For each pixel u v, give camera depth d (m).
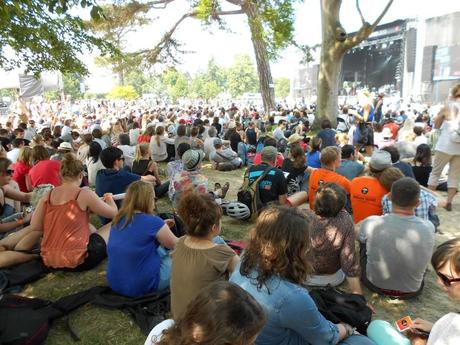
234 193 7.64
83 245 3.91
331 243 3.28
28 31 6.64
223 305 1.21
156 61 20.75
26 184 5.89
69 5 5.16
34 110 29.64
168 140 11.04
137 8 18.59
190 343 1.19
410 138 9.34
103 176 5.06
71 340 3.05
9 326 2.81
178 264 2.65
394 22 30.97
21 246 4.02
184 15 20.12
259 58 19.97
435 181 6.47
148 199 3.43
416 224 3.27
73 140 11.73
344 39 12.85
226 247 2.69
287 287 2.02
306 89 47.25
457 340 1.61
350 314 2.57
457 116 5.87
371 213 4.21
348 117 16.42
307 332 2.03
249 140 11.98
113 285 3.48
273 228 2.06
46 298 3.61
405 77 31.30
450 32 27.66
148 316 3.22
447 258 1.76
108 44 8.20
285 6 14.26
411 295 3.54
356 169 5.89
